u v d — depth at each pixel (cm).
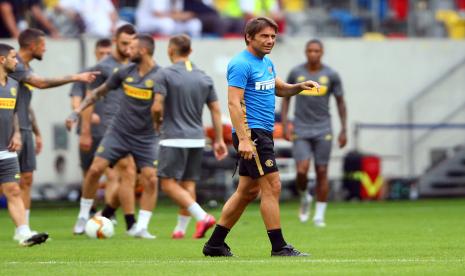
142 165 4416
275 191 3127
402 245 3838
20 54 4209
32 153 4397
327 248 3719
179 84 4294
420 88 8019
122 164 4494
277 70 7725
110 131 4450
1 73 3816
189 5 8038
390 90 7956
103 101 5019
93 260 3256
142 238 4344
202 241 4128
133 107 4400
